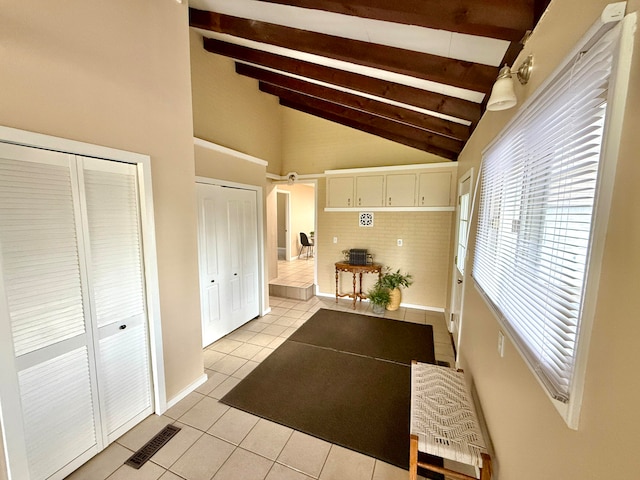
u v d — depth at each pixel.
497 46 1.47
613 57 0.62
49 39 1.36
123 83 1.70
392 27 1.62
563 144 0.86
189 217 2.24
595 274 0.66
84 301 1.61
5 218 1.28
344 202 4.61
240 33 2.33
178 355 2.22
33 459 1.43
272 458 1.73
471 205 2.46
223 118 3.52
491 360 1.59
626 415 0.55
